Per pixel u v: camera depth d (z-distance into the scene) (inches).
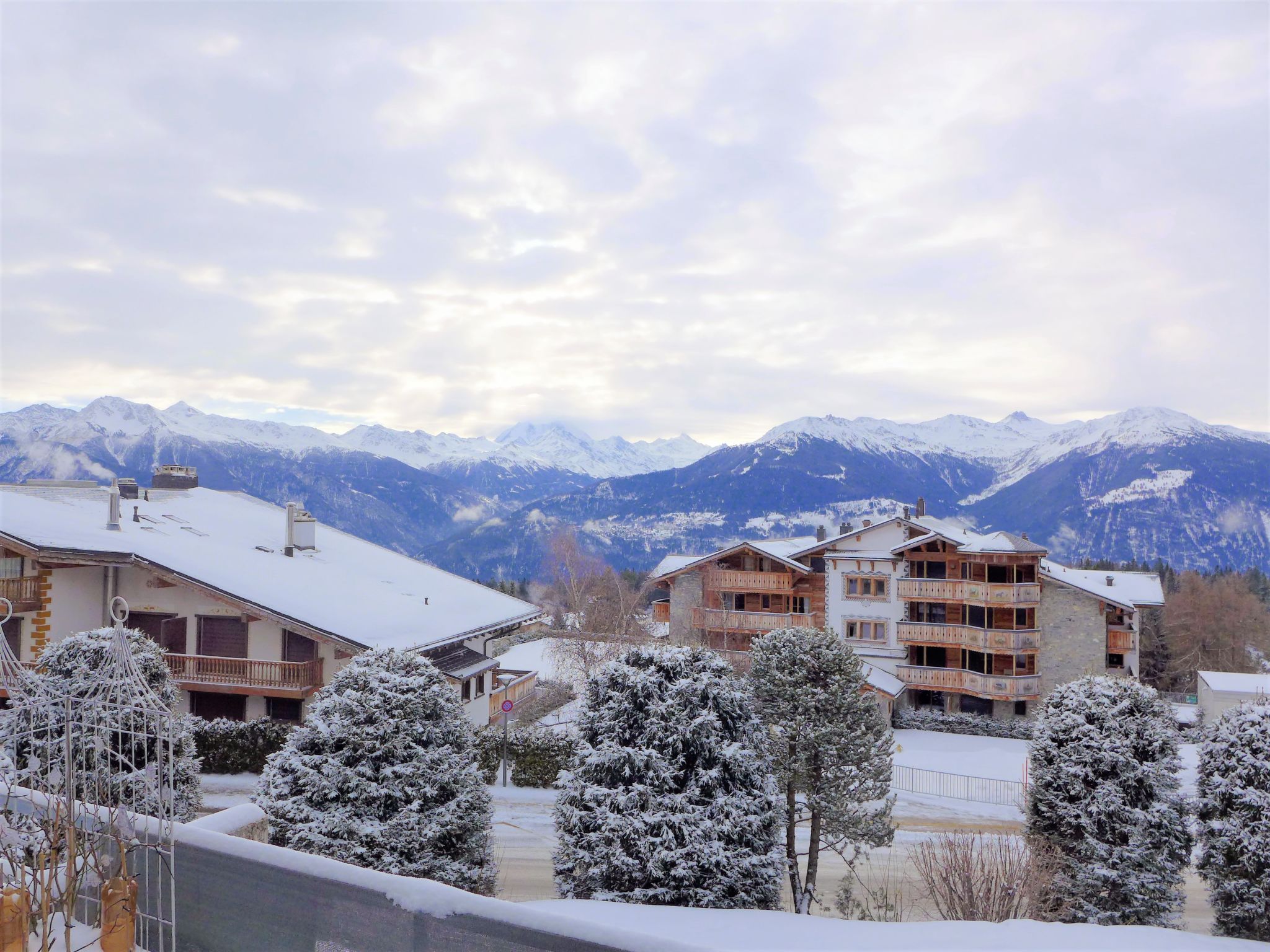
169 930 212.4
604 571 2613.2
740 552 2210.9
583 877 625.3
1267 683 1700.3
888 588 1984.5
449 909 179.5
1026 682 1784.0
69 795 204.4
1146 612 2787.9
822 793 823.1
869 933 510.6
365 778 621.0
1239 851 719.7
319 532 1663.4
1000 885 731.4
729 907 608.4
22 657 1048.8
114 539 1120.2
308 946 194.1
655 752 631.8
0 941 189.5
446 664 1214.3
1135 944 525.0
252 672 1066.1
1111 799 779.4
